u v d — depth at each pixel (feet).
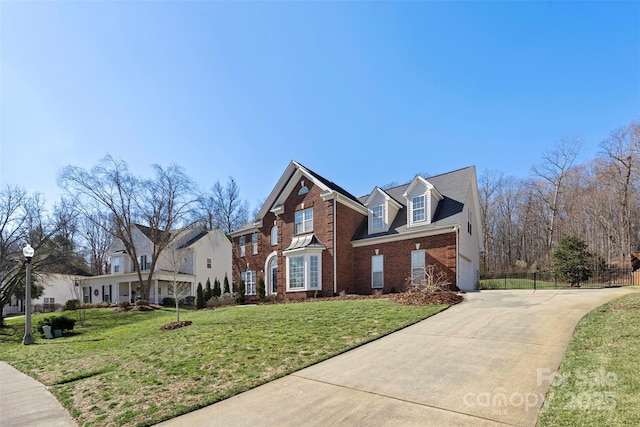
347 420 15.62
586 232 139.44
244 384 20.98
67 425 17.56
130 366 27.91
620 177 127.54
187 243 124.36
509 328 30.01
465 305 42.98
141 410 18.28
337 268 69.97
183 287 108.58
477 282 81.56
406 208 74.13
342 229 72.84
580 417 13.98
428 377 20.33
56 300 137.08
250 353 27.81
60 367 30.99
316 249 71.36
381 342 28.78
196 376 23.31
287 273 75.00
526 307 38.96
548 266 120.16
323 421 15.69
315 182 75.25
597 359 20.04
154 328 48.98
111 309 93.35
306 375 22.08
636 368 17.89
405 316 37.65
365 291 71.26
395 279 67.26
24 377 28.48
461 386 18.67
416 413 15.92
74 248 95.55
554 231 141.28
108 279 123.34
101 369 28.14
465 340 27.48
